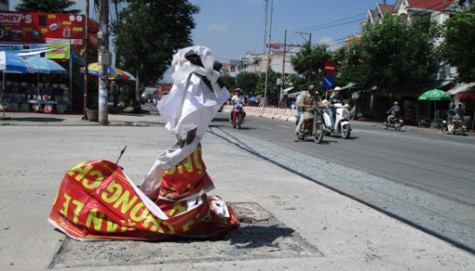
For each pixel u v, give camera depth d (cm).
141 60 2870
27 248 370
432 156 1163
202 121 395
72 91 2478
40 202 512
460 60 2419
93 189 406
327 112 1581
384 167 932
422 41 2986
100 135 1273
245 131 1750
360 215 519
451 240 442
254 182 686
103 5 1662
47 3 3631
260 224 467
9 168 705
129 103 3622
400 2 3688
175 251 378
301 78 4491
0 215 458
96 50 2742
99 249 373
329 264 364
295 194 614
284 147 1216
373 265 367
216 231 422
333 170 851
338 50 4388
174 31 2875
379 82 3142
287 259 370
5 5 3328
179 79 394
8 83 2208
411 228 477
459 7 3114
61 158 822
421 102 3145
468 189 722
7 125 1498
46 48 2278
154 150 988
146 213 399
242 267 348
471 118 2658
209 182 418
